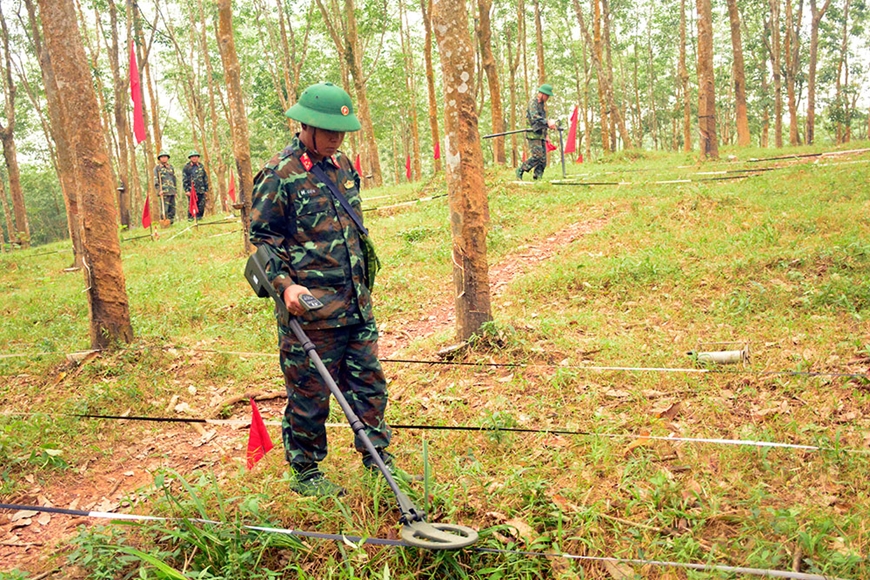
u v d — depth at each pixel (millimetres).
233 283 9312
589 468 3688
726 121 47625
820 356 4770
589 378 4887
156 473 3896
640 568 2861
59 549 3520
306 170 3354
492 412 4477
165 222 20203
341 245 3418
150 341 6398
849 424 3902
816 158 13625
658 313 6113
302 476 3615
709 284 6535
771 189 10164
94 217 6137
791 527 2967
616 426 4129
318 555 3189
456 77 5406
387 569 2934
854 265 6262
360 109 23188
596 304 6645
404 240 10586
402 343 6660
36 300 9766
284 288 3260
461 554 3070
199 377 5844
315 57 31828
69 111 6008
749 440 3758
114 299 6254
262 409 5266
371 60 34562
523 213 11359
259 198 3322
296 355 3424
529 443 4078
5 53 24484
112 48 23156
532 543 3055
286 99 30703
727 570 2744
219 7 10844
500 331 5652
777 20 28547
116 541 3377
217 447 4672
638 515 3240
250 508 3330
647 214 9633
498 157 20828
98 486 4293
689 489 3350
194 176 19734
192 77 28344
